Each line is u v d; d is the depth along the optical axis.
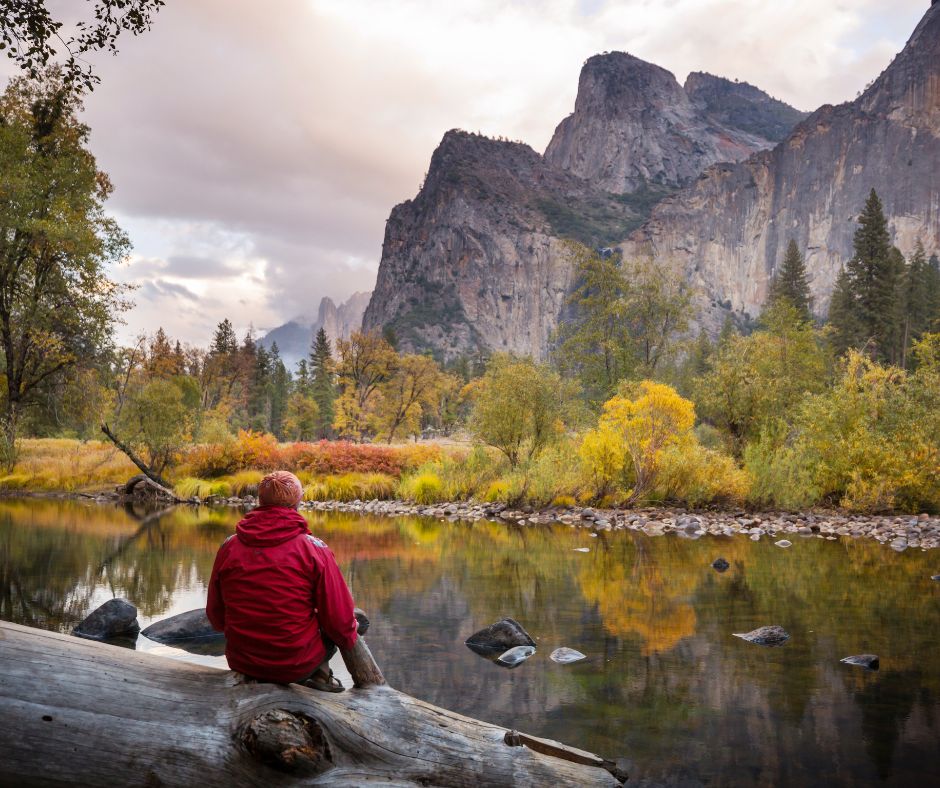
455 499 22.98
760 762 4.22
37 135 26.14
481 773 3.34
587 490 20.88
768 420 23.72
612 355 37.62
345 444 28.25
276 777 2.96
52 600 8.48
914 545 13.96
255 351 98.94
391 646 6.82
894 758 4.29
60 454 30.31
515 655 6.38
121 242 26.81
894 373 20.47
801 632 7.32
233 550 3.20
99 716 2.86
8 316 25.62
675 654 6.55
